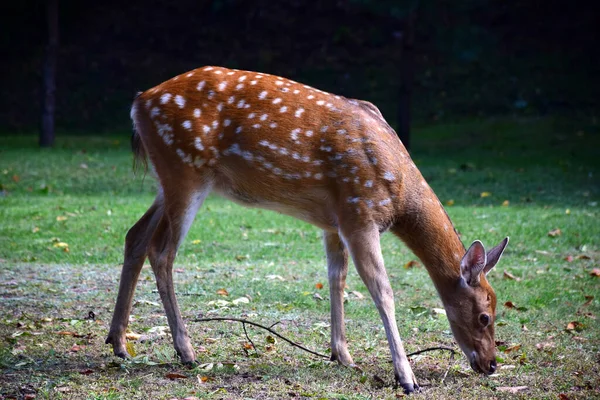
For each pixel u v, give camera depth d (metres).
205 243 14.88
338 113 8.00
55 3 26.28
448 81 33.94
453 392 7.45
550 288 11.87
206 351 8.73
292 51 36.44
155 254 8.28
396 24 37.41
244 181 8.21
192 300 10.94
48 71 26.45
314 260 13.76
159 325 9.77
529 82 33.47
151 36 37.16
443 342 9.28
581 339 9.33
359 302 11.04
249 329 9.66
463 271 7.84
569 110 31.19
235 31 37.62
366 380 7.76
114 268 12.88
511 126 29.84
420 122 31.02
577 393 7.43
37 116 32.06
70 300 10.87
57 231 15.63
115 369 8.02
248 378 7.80
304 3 38.66
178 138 8.12
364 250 7.74
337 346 8.38
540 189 21.22
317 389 7.48
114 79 34.59
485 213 17.73
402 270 13.04
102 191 20.61
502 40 36.31
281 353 8.76
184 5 38.59
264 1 38.72
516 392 7.45
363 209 7.76
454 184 21.91
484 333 7.89
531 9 37.69
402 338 9.42
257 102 8.09
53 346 8.84
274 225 16.58
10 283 11.63
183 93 8.22
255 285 11.77
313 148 7.93
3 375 7.75
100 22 37.44
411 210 7.99
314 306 10.77
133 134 8.71
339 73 34.81
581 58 35.19
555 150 26.59
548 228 16.08
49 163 23.53
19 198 19.23
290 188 8.09
